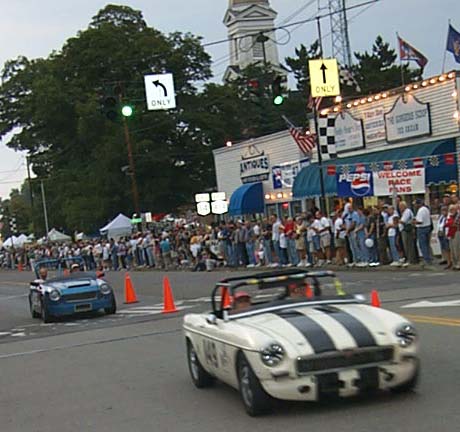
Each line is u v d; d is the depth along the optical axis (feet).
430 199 93.56
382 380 23.98
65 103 203.21
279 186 129.70
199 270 117.08
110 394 32.89
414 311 46.96
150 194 193.57
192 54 202.49
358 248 82.48
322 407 25.41
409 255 76.64
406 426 22.54
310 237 90.17
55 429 27.50
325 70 98.17
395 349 24.08
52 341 54.13
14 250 241.96
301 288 29.30
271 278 28.99
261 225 105.50
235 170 145.38
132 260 149.18
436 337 37.45
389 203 99.14
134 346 46.70
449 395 25.67
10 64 225.76
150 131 194.29
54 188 216.54
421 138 96.43
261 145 135.23
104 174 193.26
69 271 81.20
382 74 200.75
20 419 29.91
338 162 108.68
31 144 218.59
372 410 24.53
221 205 134.92
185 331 32.58
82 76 203.92
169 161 193.88
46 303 66.44
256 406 24.84
